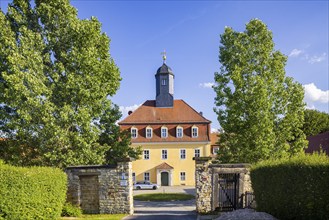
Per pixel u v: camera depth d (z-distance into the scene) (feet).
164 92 169.68
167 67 171.01
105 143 77.36
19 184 44.80
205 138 158.81
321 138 114.73
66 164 64.75
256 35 82.53
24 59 63.10
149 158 157.79
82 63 66.18
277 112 79.46
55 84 67.15
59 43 69.46
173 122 161.17
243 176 64.75
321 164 33.83
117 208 63.93
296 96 79.20
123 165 64.80
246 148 75.72
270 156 75.20
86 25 68.33
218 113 81.71
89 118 65.16
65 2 69.92
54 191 52.39
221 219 46.01
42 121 63.52
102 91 68.80
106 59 74.69
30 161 69.72
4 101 63.52
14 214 44.01
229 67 82.02
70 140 65.67
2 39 63.62
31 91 62.28
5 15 69.87
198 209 63.77
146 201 93.15
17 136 68.33
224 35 84.07
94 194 65.10
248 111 76.89
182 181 156.66
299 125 80.48
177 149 158.51
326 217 32.83
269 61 80.64
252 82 77.87
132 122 161.27
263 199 46.70
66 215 59.62
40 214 48.14
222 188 65.67
